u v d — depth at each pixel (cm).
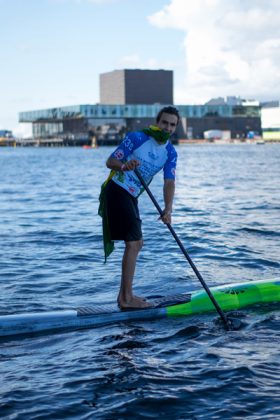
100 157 7975
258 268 840
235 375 450
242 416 387
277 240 1070
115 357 496
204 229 1215
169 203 605
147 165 599
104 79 19038
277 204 1717
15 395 422
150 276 799
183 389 429
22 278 793
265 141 16012
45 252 985
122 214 598
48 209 1683
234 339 536
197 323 588
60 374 461
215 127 16288
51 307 653
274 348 511
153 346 521
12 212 1608
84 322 588
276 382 438
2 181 3161
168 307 618
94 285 753
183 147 13462
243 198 1941
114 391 428
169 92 18525
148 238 1106
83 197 2092
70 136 16550
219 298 639
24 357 504
